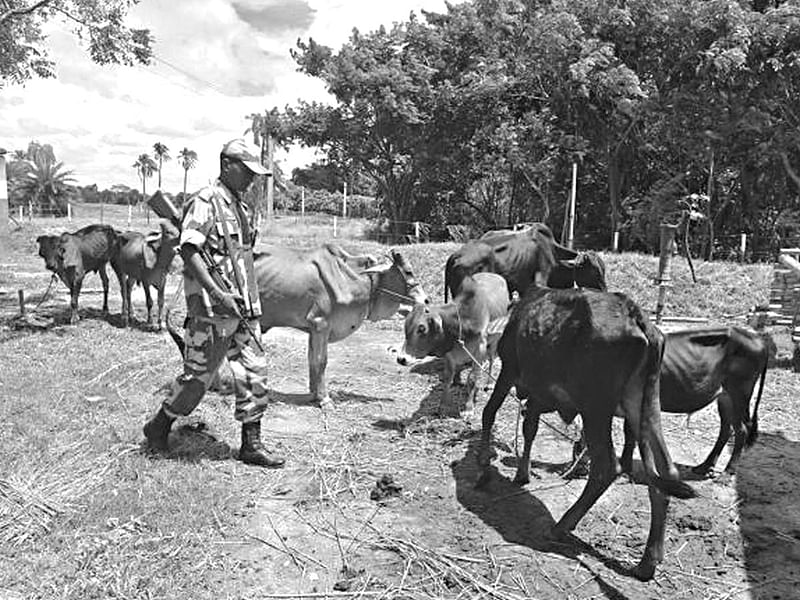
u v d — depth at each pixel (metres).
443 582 3.92
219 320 5.26
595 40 21.44
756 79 20.30
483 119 28.02
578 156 24.31
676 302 14.95
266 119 30.52
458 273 7.97
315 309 6.98
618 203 25.20
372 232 30.19
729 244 25.64
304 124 29.95
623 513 4.89
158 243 10.20
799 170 23.92
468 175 31.08
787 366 9.31
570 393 4.37
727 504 5.10
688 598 3.88
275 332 11.22
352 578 3.91
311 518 4.65
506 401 7.43
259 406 5.43
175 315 11.77
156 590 3.69
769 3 21.30
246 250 5.46
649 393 4.09
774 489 5.39
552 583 3.97
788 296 10.75
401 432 6.41
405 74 27.53
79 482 4.86
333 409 7.05
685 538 4.57
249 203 5.92
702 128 21.94
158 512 4.51
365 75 26.97
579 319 4.27
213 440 5.90
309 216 40.72
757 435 6.14
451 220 33.94
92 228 10.69
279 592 3.77
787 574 4.15
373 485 5.21
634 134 24.14
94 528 4.26
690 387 5.32
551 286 8.53
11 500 4.50
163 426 5.50
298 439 6.13
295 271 6.92
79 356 8.46
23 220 31.39
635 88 20.83
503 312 6.96
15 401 6.52
